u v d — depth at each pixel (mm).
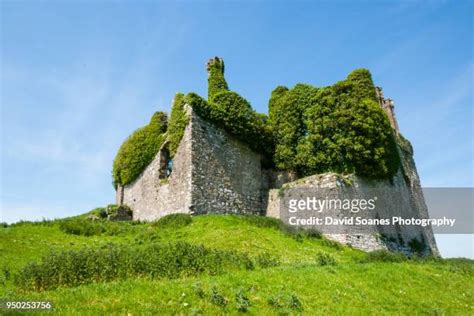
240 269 17625
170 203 33000
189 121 33062
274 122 38469
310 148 35312
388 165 36188
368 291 17172
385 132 36312
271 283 15578
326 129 34875
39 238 24438
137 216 38406
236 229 26672
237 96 36438
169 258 16844
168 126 36312
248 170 35750
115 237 26797
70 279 15219
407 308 16547
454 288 20156
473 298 19359
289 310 13750
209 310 12672
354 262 22938
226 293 13836
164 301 12828
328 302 15117
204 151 32875
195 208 30766
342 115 34312
